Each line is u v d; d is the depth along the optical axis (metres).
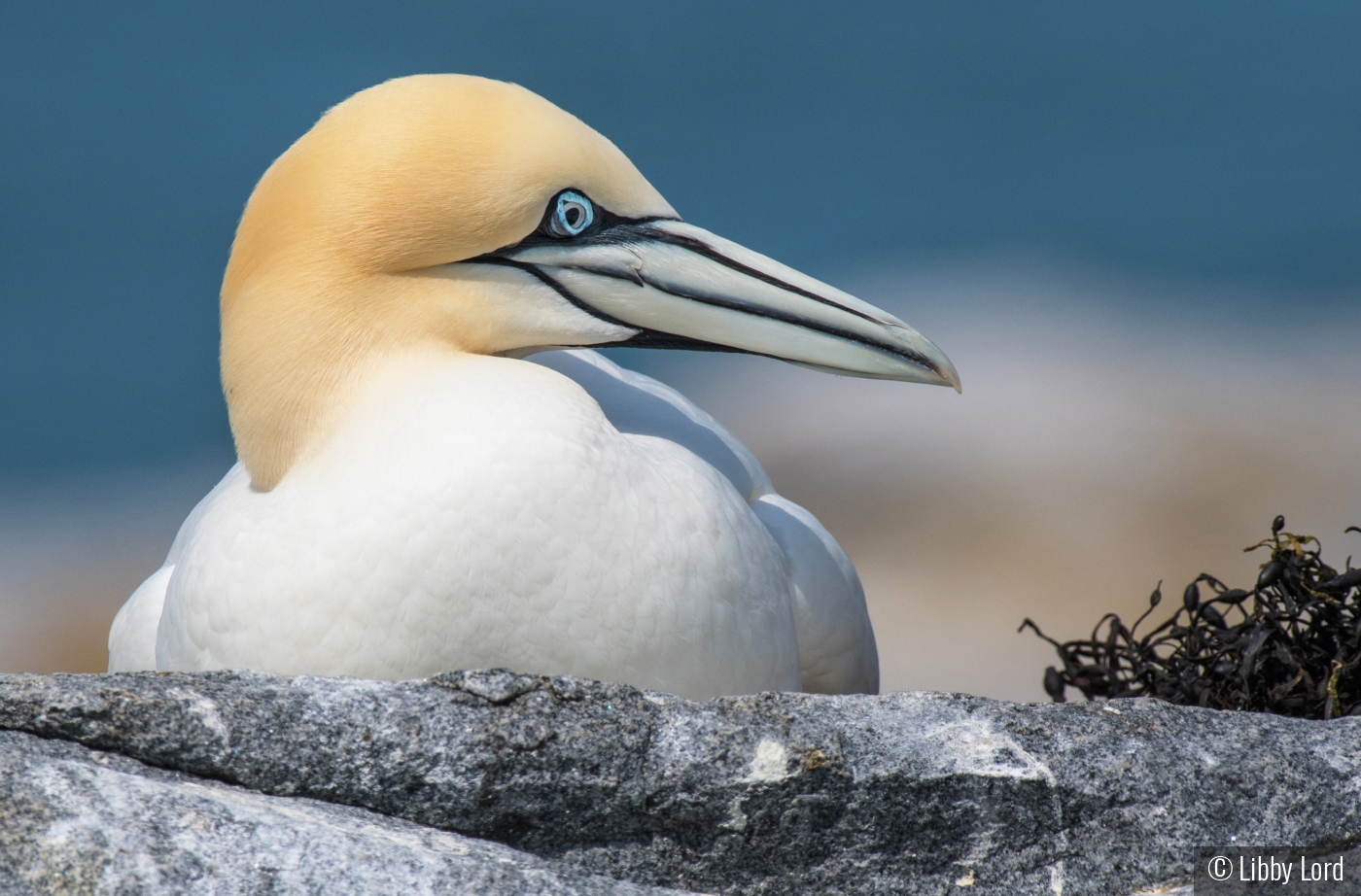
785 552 11.77
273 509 10.22
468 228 10.66
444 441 9.91
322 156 10.70
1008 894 8.48
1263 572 11.35
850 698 8.84
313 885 7.34
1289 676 11.34
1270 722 9.10
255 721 8.08
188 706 8.03
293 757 8.07
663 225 11.23
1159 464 29.83
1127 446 30.33
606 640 9.89
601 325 11.21
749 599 10.54
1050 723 8.80
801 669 12.12
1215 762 8.76
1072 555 26.72
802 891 8.42
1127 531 27.42
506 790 8.16
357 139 10.66
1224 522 28.14
